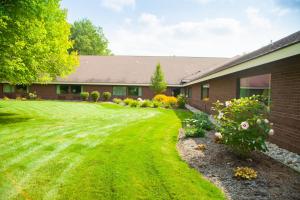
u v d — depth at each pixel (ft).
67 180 17.70
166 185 16.48
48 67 56.70
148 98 117.29
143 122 46.26
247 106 21.75
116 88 117.80
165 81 115.14
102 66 126.52
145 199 14.89
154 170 19.26
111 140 30.25
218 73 42.29
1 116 52.60
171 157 22.57
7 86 115.75
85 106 79.66
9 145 27.48
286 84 26.55
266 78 38.01
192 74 120.57
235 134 20.59
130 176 18.16
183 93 117.60
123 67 126.52
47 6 44.01
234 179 17.17
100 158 22.57
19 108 67.92
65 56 61.82
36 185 16.92
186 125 39.63
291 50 20.40
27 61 45.52
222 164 19.92
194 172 18.67
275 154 23.98
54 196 15.39
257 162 20.35
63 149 25.96
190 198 14.75
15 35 40.40
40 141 29.53
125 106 84.94
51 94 117.91
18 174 18.83
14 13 38.19
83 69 123.54
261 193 15.12
